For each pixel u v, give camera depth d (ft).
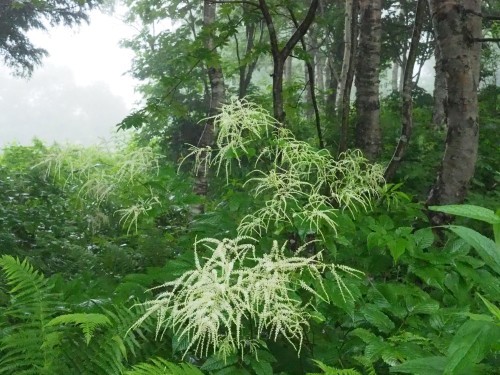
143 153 10.07
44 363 7.14
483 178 23.30
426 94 44.68
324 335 8.27
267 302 5.68
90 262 14.33
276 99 12.51
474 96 14.84
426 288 10.21
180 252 13.47
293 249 9.62
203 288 5.64
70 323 7.97
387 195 11.50
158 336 7.79
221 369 6.71
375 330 8.13
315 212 7.89
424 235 8.39
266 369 6.46
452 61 14.88
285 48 12.83
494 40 14.66
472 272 7.38
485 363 5.55
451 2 14.82
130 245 16.55
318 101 40.50
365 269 9.35
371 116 25.13
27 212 19.99
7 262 8.25
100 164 10.76
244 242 8.92
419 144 25.64
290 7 16.24
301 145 9.25
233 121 8.71
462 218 14.57
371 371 6.09
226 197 10.84
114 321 7.61
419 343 6.76
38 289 8.14
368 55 25.40
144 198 10.51
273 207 8.29
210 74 23.85
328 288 7.11
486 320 3.81
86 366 7.10
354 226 8.68
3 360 7.50
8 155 38.09
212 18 26.25
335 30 42.78
